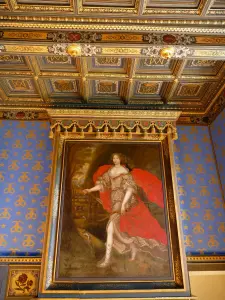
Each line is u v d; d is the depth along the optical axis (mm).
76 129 7629
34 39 5539
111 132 7656
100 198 7102
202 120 8641
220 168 7926
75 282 6152
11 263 6906
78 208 6949
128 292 6035
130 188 7211
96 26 5453
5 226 7254
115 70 7020
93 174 7352
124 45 5629
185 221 7527
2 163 7918
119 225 6812
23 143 8203
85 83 7375
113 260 6426
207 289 6809
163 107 8492
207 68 6992
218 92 7707
